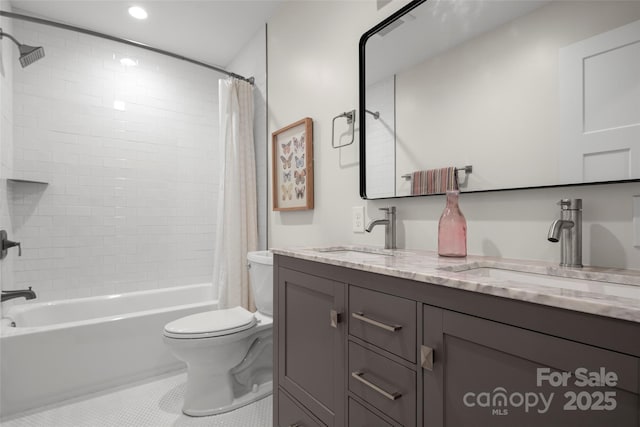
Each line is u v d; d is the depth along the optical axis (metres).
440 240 1.18
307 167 2.05
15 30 2.38
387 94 1.55
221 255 2.53
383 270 0.91
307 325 1.28
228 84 2.58
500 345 0.66
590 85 0.94
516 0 1.10
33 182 2.28
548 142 1.02
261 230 2.66
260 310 2.16
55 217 2.52
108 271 2.72
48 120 2.50
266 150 2.59
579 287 0.81
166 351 2.22
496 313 0.67
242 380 1.98
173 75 3.07
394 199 1.55
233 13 2.48
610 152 0.90
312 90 2.07
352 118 1.75
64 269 2.54
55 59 2.54
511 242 1.13
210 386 1.79
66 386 1.89
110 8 2.41
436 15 1.35
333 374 1.13
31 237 2.42
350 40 1.78
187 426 1.65
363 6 1.70
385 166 1.56
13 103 2.36
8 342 1.74
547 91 1.02
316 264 1.22
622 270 0.88
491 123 1.16
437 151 1.34
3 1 2.14
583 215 0.98
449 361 0.76
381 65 1.58
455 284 0.73
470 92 1.23
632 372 0.49
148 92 2.94
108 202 2.73
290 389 1.36
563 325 0.57
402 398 0.87
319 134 2.01
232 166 2.56
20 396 1.76
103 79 2.73
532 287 0.64
